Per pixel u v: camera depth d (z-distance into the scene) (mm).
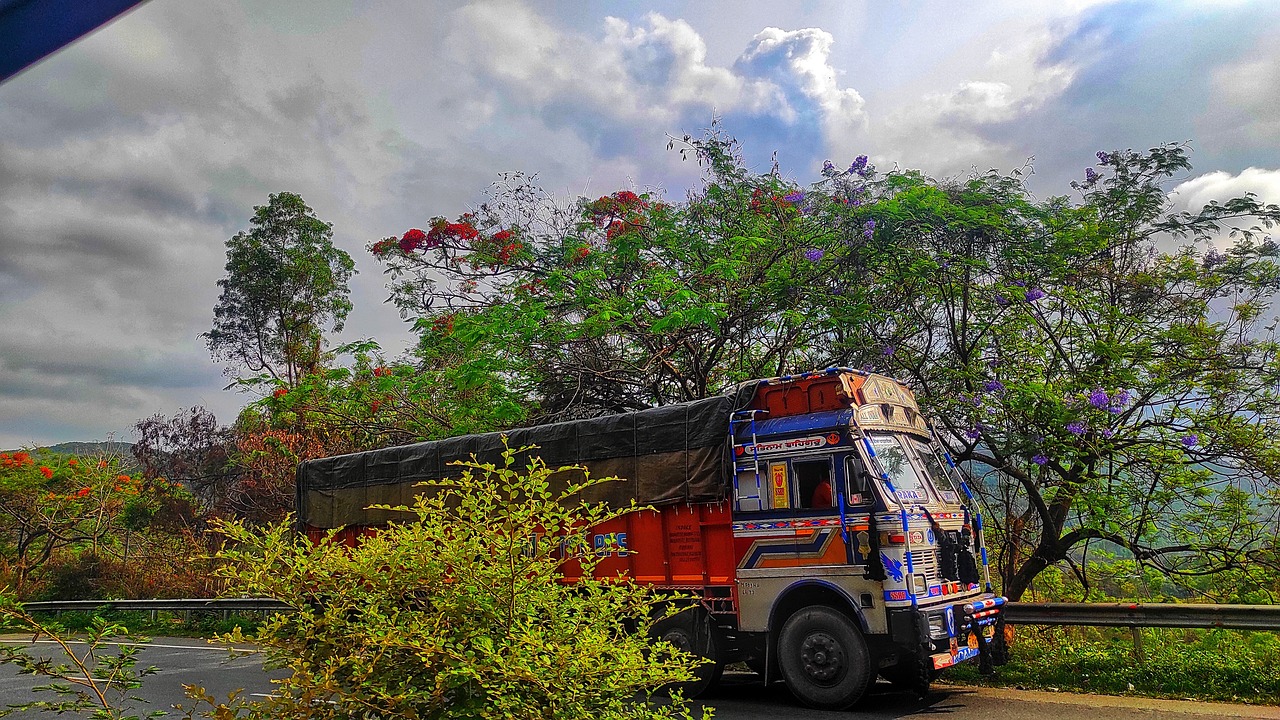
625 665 3961
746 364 14711
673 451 10133
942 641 8516
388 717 3840
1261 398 11008
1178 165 11984
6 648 3861
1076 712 8102
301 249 29297
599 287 14328
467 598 4016
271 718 4008
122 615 20906
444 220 15016
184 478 26391
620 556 10555
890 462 9125
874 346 13070
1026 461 11828
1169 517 11250
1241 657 9055
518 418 14648
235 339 28859
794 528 9125
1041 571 12461
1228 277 11727
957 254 12594
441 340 15484
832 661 8672
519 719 3740
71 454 29203
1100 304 11969
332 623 4008
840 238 13312
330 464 14453
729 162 14227
